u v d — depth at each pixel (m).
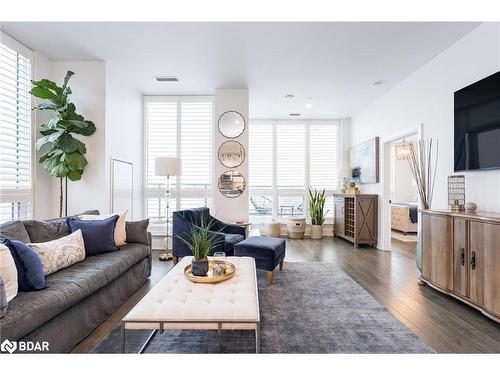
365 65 3.60
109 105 3.69
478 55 2.70
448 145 3.12
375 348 1.79
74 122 3.14
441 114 3.24
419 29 2.75
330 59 3.43
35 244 2.01
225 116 4.48
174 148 4.94
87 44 3.15
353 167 5.96
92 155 3.57
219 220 4.16
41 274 1.75
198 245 2.04
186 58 3.46
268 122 6.27
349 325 2.09
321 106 5.39
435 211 2.72
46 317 1.54
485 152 2.49
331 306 2.42
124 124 4.13
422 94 3.60
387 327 2.06
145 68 3.77
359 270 3.52
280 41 3.03
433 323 2.12
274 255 3.05
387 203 4.73
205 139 4.92
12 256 1.65
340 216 5.61
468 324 2.11
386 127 4.59
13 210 3.05
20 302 1.52
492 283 2.07
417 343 1.85
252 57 3.41
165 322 1.42
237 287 1.82
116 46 3.19
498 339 1.91
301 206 6.28
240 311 1.48
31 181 3.25
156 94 4.85
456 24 2.66
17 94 3.07
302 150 6.30
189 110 4.91
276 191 6.27
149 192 4.94
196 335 1.95
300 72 3.84
